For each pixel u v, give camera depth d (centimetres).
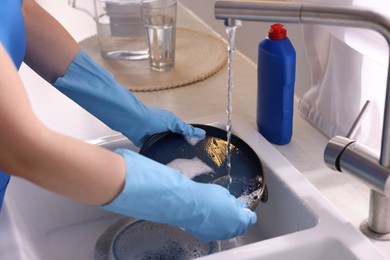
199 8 196
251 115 142
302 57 145
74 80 120
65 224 130
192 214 99
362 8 83
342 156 96
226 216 102
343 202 112
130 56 169
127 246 121
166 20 155
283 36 121
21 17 103
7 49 95
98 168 84
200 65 164
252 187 115
